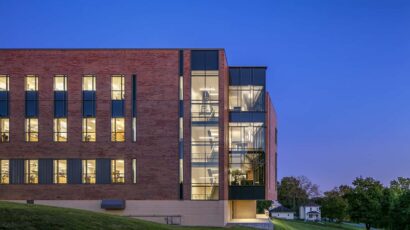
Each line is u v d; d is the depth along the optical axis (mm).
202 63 46188
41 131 45750
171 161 45188
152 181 45000
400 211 80062
